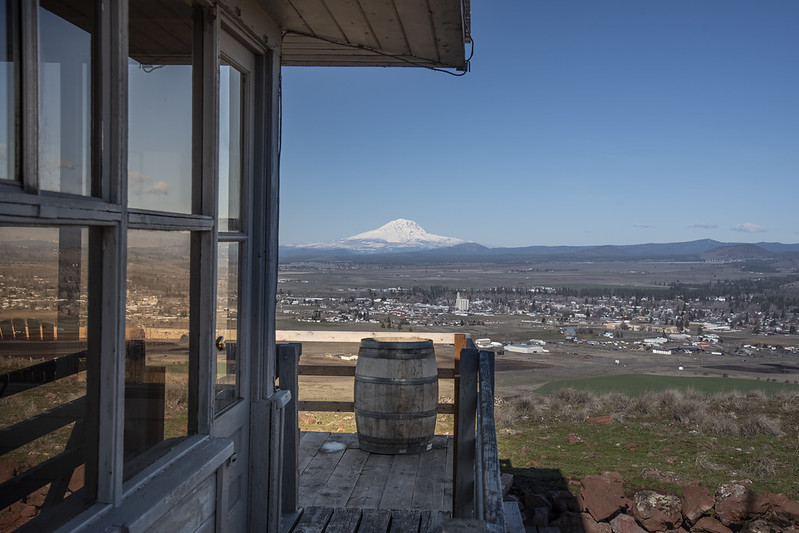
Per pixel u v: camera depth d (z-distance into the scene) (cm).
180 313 188
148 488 158
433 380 470
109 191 143
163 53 177
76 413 141
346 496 376
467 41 334
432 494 381
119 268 145
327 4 253
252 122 259
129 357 156
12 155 114
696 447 677
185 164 192
